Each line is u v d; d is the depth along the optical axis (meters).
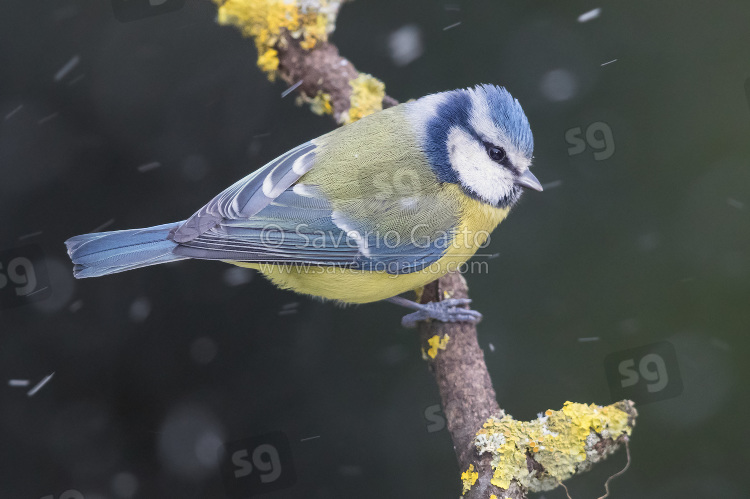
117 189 2.83
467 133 2.79
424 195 2.78
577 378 2.82
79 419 2.82
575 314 2.82
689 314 2.82
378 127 2.79
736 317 2.82
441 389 2.78
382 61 2.84
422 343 2.79
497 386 2.82
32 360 2.82
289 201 2.78
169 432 2.82
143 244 2.78
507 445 2.75
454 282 2.80
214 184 2.83
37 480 2.81
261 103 2.84
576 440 2.75
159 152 2.83
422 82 2.84
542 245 2.83
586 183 2.83
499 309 2.82
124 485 2.82
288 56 2.81
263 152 2.84
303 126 2.84
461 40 2.84
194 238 2.78
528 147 2.79
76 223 2.83
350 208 2.78
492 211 2.79
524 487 2.75
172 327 2.83
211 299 2.83
